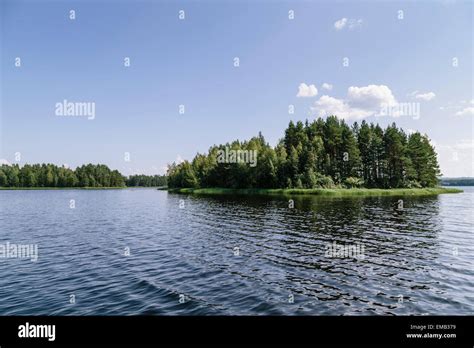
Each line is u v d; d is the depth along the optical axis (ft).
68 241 85.10
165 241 83.92
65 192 517.96
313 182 309.83
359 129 418.10
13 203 244.83
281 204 191.21
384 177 355.56
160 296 43.57
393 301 40.75
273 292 44.47
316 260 61.41
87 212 171.83
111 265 59.93
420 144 364.58
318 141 366.63
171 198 311.47
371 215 130.72
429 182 369.09
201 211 163.63
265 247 73.92
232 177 378.94
